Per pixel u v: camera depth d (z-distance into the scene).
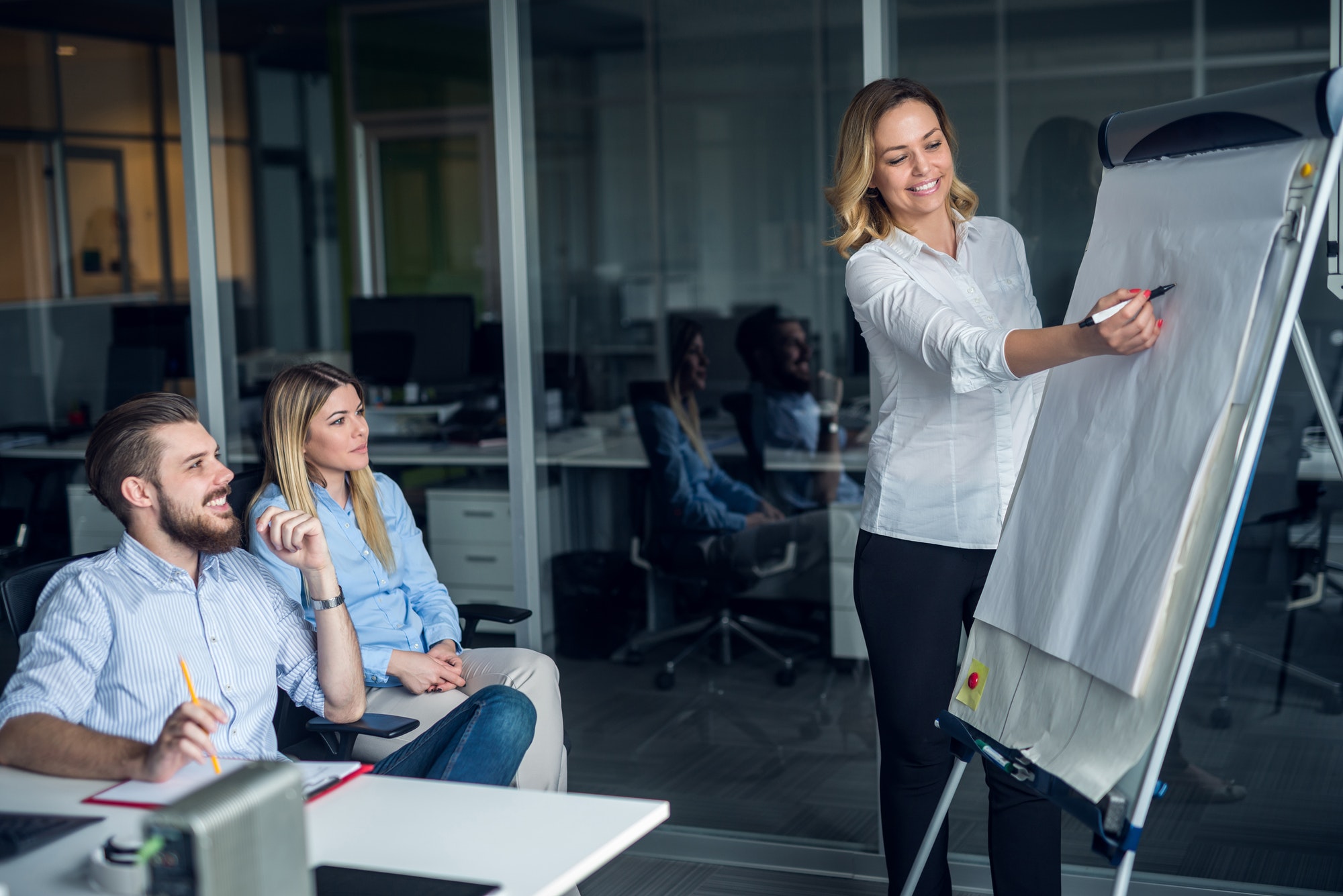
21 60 4.57
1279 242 1.54
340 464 2.72
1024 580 1.96
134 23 4.80
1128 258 1.88
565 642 4.29
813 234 8.93
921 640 2.33
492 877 1.35
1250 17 7.16
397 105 8.14
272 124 8.00
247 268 7.85
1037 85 7.69
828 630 4.70
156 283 5.11
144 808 1.57
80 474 4.38
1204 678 3.88
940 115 2.29
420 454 4.41
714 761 3.74
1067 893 2.81
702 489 4.46
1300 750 3.41
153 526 2.03
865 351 5.32
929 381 2.30
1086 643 1.75
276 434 2.67
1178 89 7.37
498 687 2.29
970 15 7.75
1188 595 1.58
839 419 4.81
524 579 3.36
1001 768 1.88
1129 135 1.93
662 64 9.13
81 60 4.77
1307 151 1.52
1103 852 1.62
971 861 2.88
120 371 4.67
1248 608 3.89
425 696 2.60
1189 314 1.68
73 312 4.68
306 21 7.96
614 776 3.64
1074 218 3.24
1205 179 1.72
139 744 1.70
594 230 9.52
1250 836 2.96
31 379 4.58
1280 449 3.73
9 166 4.56
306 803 1.58
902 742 2.38
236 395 3.64
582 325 9.48
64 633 1.94
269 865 1.08
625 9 8.78
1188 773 3.32
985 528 2.28
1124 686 1.64
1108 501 1.78
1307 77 1.50
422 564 2.94
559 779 2.63
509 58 3.17
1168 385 1.69
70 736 1.74
